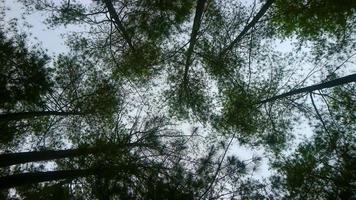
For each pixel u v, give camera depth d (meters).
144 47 12.27
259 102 11.76
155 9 11.62
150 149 8.68
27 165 9.04
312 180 8.07
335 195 6.90
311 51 11.55
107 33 11.82
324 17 11.46
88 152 8.06
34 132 10.09
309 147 9.28
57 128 10.09
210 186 6.48
